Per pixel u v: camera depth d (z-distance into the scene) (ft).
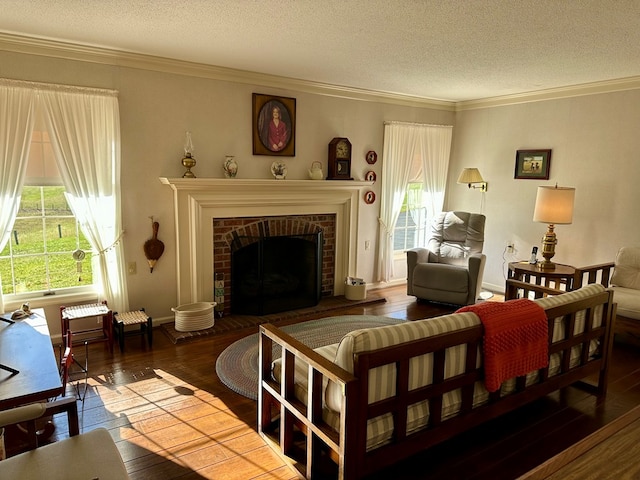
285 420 7.17
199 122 13.46
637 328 12.22
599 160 15.16
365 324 14.03
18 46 10.62
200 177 13.73
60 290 12.25
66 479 4.72
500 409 7.62
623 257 13.99
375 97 17.24
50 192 11.85
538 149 16.78
